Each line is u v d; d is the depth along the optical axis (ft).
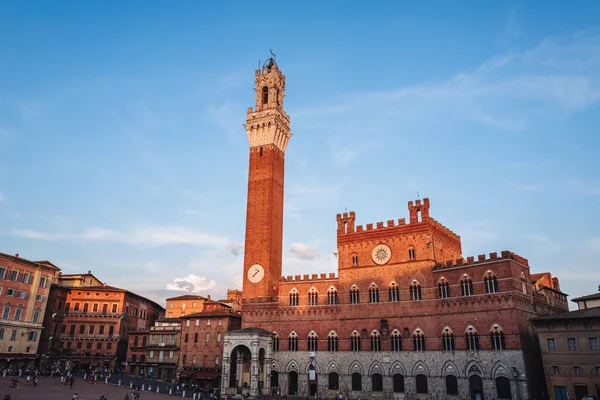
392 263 342.44
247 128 453.17
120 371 467.11
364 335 336.29
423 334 313.53
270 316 378.53
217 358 397.39
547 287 341.21
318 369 345.72
